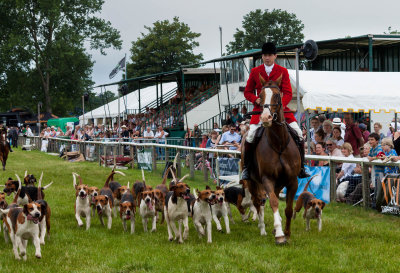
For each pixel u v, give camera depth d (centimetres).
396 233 875
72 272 706
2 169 2045
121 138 2450
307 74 1525
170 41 6006
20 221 769
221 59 2008
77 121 4428
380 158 1036
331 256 744
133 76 5953
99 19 5706
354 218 1009
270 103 799
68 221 1073
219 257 752
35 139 3697
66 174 1864
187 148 1627
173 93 3606
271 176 827
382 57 2373
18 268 731
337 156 1171
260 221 910
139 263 729
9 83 5588
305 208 933
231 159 1356
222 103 2822
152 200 956
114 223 1066
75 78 5734
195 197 975
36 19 5478
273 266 695
